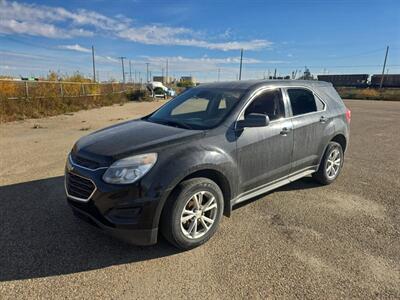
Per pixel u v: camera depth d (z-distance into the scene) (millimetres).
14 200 4180
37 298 2381
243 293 2457
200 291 2479
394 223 3684
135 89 32062
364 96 44406
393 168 6078
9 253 2963
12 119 12531
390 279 2637
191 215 3039
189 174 2949
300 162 4316
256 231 3463
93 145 3148
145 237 2816
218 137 3268
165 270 2754
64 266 2785
